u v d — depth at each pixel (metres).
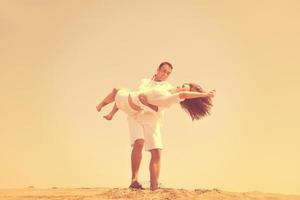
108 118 6.80
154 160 6.11
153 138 6.10
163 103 5.94
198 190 5.91
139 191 5.78
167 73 6.46
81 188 6.91
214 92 5.87
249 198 5.60
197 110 6.21
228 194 5.77
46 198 5.62
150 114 6.15
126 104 6.23
